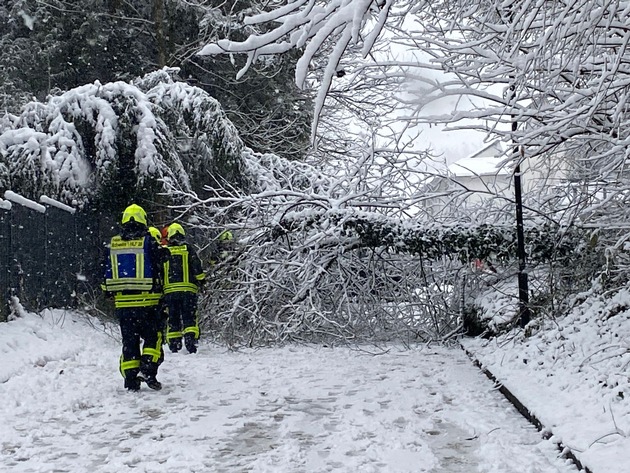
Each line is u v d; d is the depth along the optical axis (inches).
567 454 222.2
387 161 539.8
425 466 224.5
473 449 245.3
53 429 274.8
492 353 420.8
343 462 230.2
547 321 415.5
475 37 323.6
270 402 327.6
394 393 343.9
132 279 348.2
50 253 538.3
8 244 475.5
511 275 476.7
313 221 512.1
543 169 471.2
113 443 258.2
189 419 292.7
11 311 474.3
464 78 327.3
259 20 212.7
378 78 328.8
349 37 191.9
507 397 321.4
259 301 523.5
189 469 224.5
